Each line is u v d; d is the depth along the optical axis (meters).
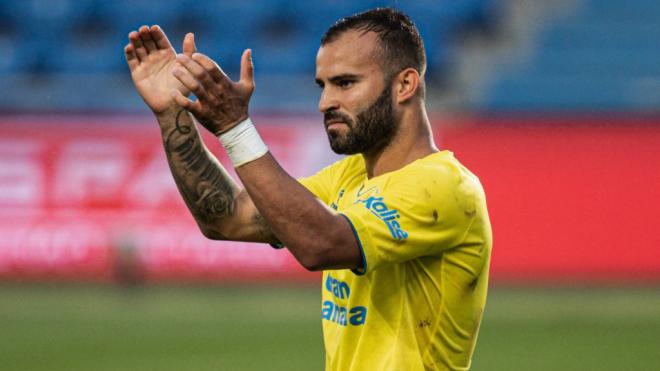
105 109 55.34
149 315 41.47
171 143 12.53
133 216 49.38
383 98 11.36
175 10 66.69
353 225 10.70
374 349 11.43
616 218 51.53
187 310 42.59
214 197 12.69
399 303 11.41
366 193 11.34
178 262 48.41
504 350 34.69
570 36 66.06
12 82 61.28
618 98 62.28
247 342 35.91
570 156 52.56
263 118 51.94
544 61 64.50
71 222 49.12
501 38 66.19
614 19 67.00
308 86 62.00
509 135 52.91
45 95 59.97
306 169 51.03
